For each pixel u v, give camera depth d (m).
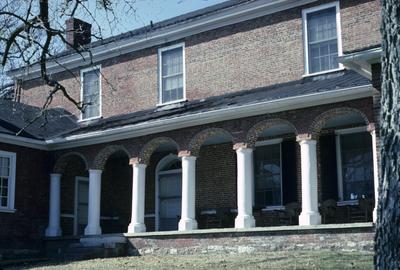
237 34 21.42
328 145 18.55
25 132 21.81
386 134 4.61
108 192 24.14
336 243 14.73
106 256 18.53
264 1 20.56
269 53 20.55
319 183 18.50
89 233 20.23
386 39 4.71
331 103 15.79
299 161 19.03
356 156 18.05
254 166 20.16
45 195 21.98
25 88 27.83
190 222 17.95
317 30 19.70
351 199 17.89
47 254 21.09
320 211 18.06
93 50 25.17
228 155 20.70
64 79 26.36
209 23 22.02
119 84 24.58
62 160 22.05
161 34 23.27
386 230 4.41
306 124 16.16
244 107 17.00
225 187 20.56
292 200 18.98
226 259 14.38
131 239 18.97
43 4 13.98
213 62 21.88
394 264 4.29
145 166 19.83
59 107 26.33
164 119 18.83
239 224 16.72
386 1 4.72
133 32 24.70
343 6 19.25
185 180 18.33
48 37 14.58
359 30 18.83
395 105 4.57
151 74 23.64
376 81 12.98
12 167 21.00
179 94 22.70
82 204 23.59
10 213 20.70
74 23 21.67
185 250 17.50
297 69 19.81
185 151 18.58
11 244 20.52
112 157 24.36
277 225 19.05
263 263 12.94
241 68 21.12
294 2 20.16
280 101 16.28
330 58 19.27
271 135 19.81
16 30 14.11
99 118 24.84
